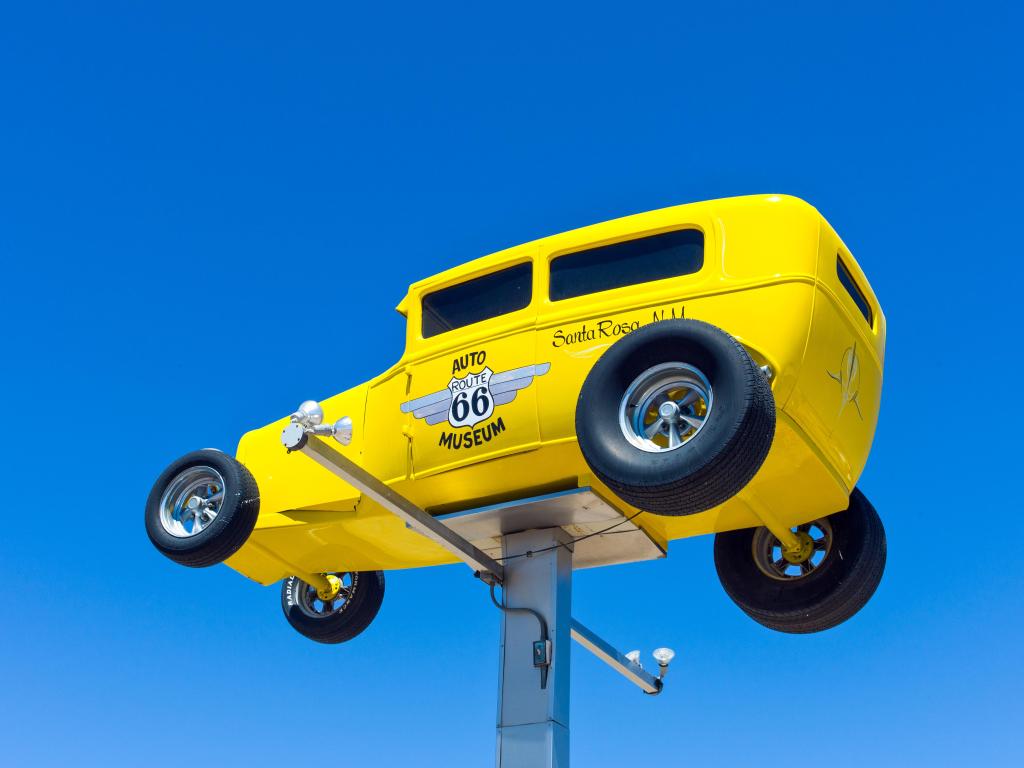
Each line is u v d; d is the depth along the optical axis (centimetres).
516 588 957
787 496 924
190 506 1035
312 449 818
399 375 957
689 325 781
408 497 955
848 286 919
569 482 907
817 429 860
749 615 1036
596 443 779
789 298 829
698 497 745
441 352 939
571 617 958
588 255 908
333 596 1183
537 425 879
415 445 935
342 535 1059
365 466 969
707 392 766
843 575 988
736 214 866
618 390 792
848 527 998
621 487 763
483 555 946
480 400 906
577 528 962
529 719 910
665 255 884
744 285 839
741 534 1045
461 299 952
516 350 901
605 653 1002
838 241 885
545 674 920
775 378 816
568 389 870
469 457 905
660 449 766
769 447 754
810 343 830
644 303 863
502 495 933
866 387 910
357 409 1002
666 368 785
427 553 1077
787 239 845
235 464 1023
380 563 1105
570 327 883
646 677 1046
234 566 1117
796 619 1010
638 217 901
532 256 923
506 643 942
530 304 913
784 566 1034
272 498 1066
